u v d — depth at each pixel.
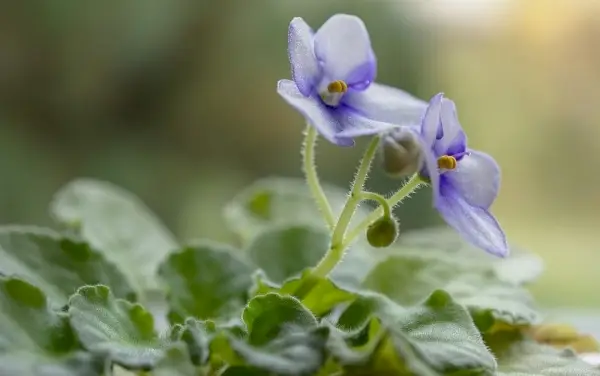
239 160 0.44
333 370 0.27
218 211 0.43
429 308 0.29
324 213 0.30
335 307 0.31
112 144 0.43
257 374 0.27
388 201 0.29
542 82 0.42
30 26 0.41
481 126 0.42
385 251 0.36
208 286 0.32
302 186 0.39
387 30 0.42
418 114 0.30
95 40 0.42
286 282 0.30
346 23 0.29
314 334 0.27
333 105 0.29
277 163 0.44
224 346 0.27
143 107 0.42
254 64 0.42
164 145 0.43
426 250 0.35
